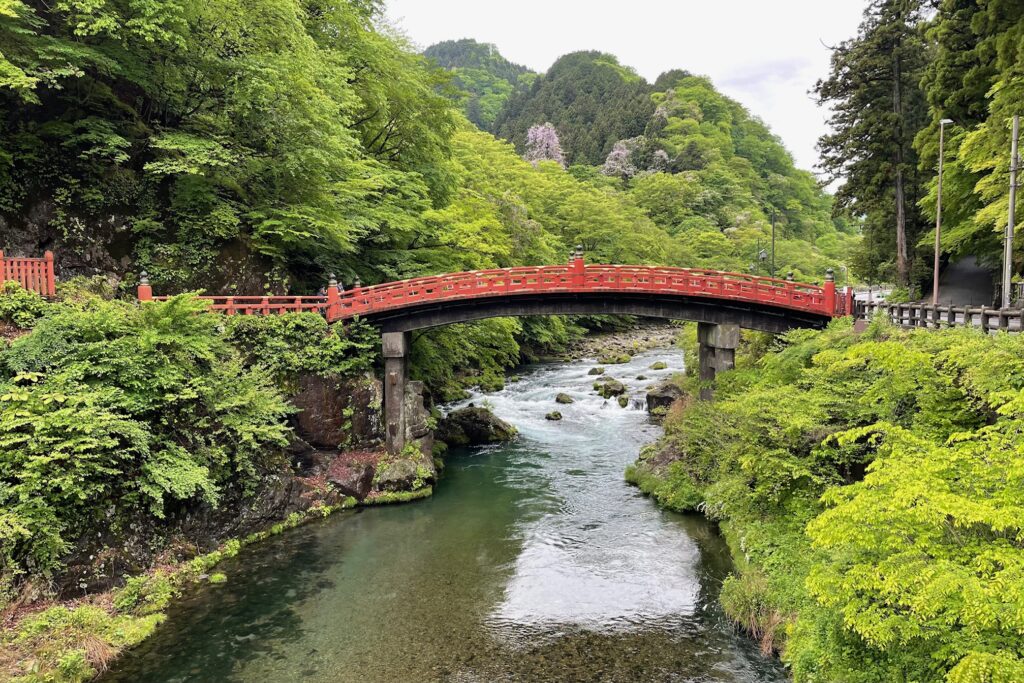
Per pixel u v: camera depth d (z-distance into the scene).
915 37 27.86
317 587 14.52
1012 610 6.06
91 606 12.43
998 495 7.34
